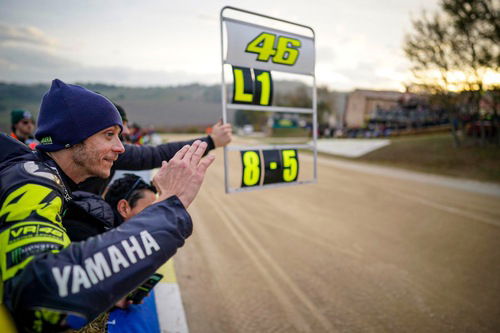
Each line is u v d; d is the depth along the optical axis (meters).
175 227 0.83
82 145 0.94
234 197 7.82
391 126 28.48
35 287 0.67
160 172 0.92
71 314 0.68
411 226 5.61
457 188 9.03
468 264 4.08
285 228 5.50
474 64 13.20
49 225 0.78
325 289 3.47
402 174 11.87
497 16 12.14
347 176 11.23
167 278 3.21
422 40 14.05
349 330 2.78
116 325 1.57
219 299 3.24
